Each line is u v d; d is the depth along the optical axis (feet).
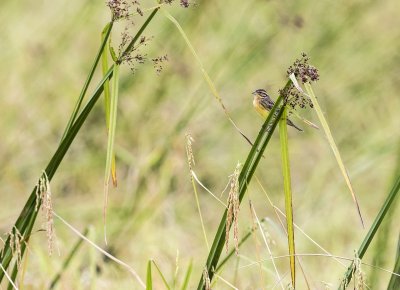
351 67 46.83
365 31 47.37
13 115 42.19
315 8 46.44
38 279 26.66
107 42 19.11
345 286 18.25
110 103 18.95
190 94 42.14
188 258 32.32
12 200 39.37
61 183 40.24
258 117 44.24
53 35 45.24
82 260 31.40
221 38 44.11
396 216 31.55
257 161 17.57
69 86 44.65
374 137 41.34
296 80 16.43
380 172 40.68
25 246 18.86
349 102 46.06
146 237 33.50
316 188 39.09
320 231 36.52
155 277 27.66
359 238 36.42
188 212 38.63
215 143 42.27
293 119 45.37
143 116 42.83
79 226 35.29
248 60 43.57
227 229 17.17
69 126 18.16
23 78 43.78
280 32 45.73
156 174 37.96
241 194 17.69
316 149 43.57
